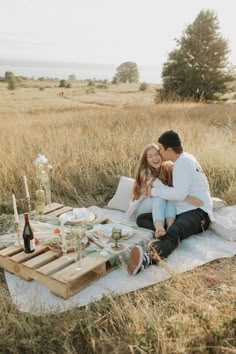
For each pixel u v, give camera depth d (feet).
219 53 103.35
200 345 7.48
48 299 9.42
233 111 42.88
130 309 8.57
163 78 110.01
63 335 8.18
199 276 10.56
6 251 10.63
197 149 20.76
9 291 9.93
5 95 108.06
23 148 21.45
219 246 12.33
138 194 13.88
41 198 13.16
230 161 19.15
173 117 32.12
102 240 11.25
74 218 12.56
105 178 18.92
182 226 11.69
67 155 20.48
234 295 9.02
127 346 7.68
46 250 10.83
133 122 28.89
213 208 14.58
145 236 11.74
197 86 103.71
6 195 16.51
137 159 20.68
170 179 13.19
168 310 8.75
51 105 71.46
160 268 10.78
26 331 8.18
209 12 103.24
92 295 9.56
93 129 26.45
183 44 106.93
